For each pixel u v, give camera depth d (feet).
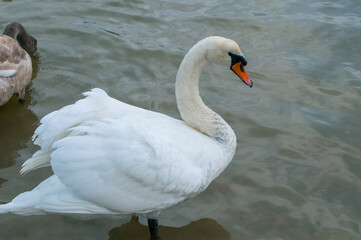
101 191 6.42
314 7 11.27
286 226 7.14
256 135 8.34
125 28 10.34
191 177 6.75
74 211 6.40
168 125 6.95
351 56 9.96
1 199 7.20
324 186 7.64
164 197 6.71
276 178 7.72
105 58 9.64
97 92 6.91
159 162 6.53
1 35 8.87
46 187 6.45
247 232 7.06
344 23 10.77
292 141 8.25
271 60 9.77
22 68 8.71
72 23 10.44
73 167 6.32
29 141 8.14
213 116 7.23
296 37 10.35
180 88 7.22
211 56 7.13
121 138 6.45
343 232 7.09
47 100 8.82
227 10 10.98
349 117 8.66
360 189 7.61
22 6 10.86
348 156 8.05
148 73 9.34
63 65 9.52
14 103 8.89
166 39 10.09
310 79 9.39
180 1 11.20
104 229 7.04
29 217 7.09
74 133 6.52
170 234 7.02
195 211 7.28
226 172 7.79
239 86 9.20
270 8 11.15
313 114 8.70
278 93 9.08
